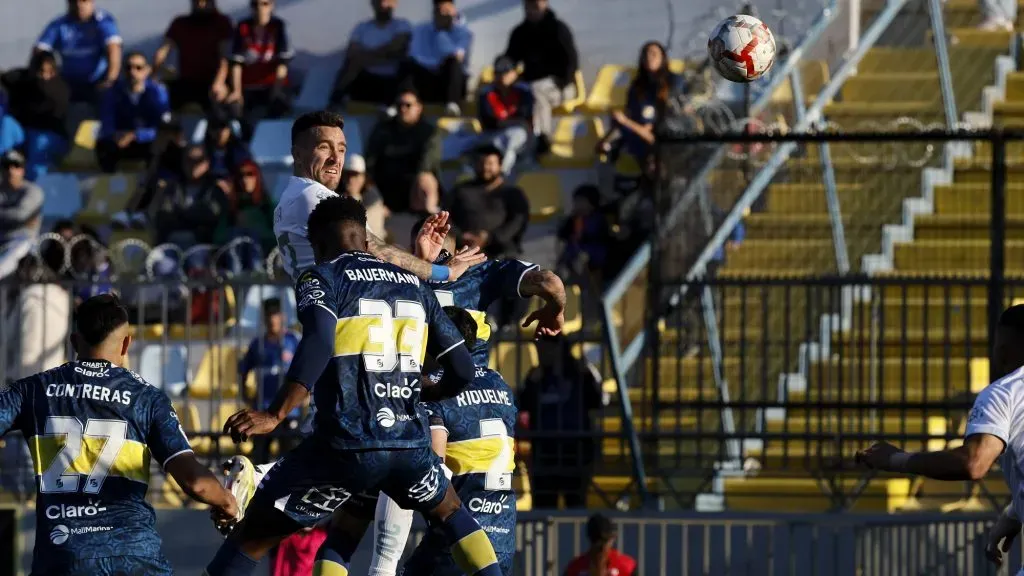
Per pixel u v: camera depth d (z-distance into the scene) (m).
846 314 42.38
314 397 19.64
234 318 42.28
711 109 45.59
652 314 38.38
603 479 39.75
